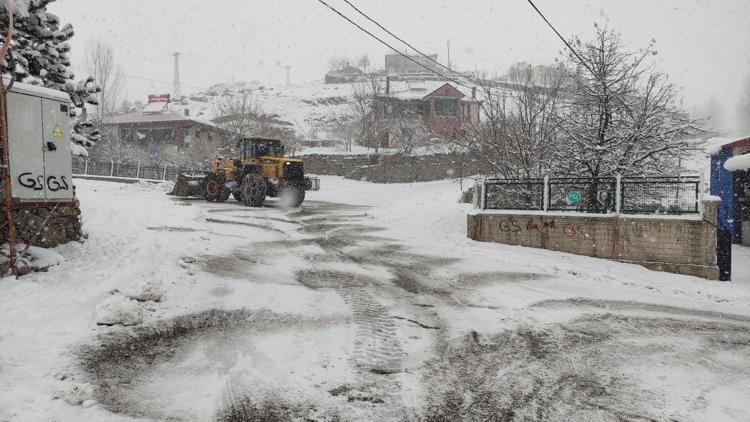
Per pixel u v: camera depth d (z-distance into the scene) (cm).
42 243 676
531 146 1310
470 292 680
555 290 718
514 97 1470
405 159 3581
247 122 4019
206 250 858
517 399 351
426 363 416
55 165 683
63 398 323
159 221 1120
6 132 580
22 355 382
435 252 1001
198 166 3216
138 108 6172
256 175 1759
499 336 495
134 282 604
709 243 905
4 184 559
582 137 1200
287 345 443
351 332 488
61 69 794
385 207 1875
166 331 467
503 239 1138
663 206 960
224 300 576
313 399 339
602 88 1175
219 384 358
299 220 1426
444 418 319
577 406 342
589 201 1045
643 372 409
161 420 304
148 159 3662
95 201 1290
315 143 4438
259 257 845
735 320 592
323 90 6994
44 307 489
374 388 361
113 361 391
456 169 3491
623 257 984
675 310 635
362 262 863
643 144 1148
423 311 576
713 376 404
